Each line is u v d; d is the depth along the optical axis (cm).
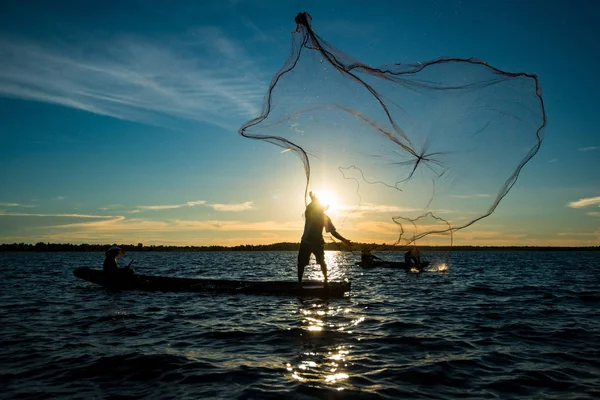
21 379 499
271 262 4631
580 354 613
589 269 3042
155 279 1377
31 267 3169
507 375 515
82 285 1573
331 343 670
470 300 1184
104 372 523
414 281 1828
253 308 1017
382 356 595
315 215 1161
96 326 805
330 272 2559
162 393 451
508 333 748
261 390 458
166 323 830
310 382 484
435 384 482
